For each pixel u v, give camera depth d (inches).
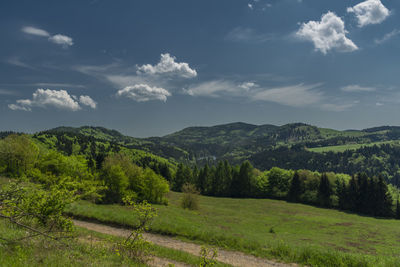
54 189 427.2
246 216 2790.4
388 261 578.6
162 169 5551.2
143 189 2342.5
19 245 298.7
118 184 1996.8
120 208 1488.7
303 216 3117.6
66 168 2071.9
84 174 2036.2
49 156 2103.8
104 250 402.0
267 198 4854.8
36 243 336.2
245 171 5032.0
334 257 605.3
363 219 3309.5
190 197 2618.1
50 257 293.0
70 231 401.7
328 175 4586.6
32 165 2145.7
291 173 4940.9
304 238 1812.3
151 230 799.7
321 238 1909.4
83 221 852.6
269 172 5054.1
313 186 4512.8
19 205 359.9
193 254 617.3
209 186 5315.0
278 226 2378.2
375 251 1566.2
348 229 2456.9
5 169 2106.3
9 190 336.2
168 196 3796.8
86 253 370.3
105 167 2161.7
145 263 423.2
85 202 1450.5
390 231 2470.5
